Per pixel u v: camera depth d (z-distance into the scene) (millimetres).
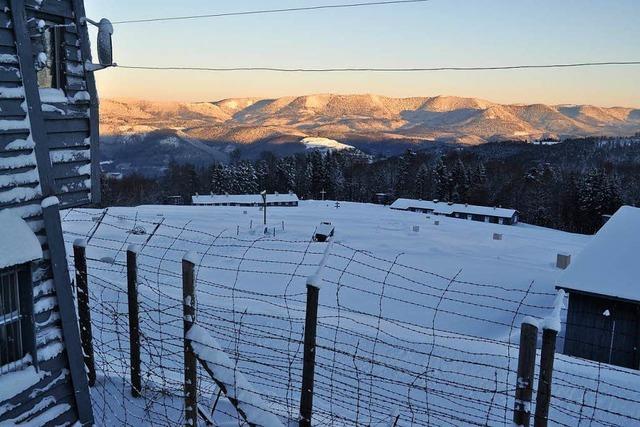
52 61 6410
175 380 7418
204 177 111688
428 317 19859
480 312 20922
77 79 6629
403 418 7816
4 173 5609
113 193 99625
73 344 6289
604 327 15281
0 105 5539
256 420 4820
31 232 5660
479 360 10094
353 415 7711
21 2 5680
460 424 7836
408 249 38594
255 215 60719
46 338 6027
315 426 6195
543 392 3887
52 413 6051
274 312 12422
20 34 5680
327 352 10305
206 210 64875
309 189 107938
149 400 6715
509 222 72000
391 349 10531
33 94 5844
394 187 108000
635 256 16500
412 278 27719
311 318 4785
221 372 4969
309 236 44219
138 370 6711
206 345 5020
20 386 5645
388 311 20469
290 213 64625
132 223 43406
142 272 19984
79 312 6906
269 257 30547
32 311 5797
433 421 7863
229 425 6055
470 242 44781
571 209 79062
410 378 9305
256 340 10555
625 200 79250
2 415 5523
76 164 6699
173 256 28438
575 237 56438
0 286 5520
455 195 94750
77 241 6746
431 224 57781
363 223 55594
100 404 6688
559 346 16484
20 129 5730
